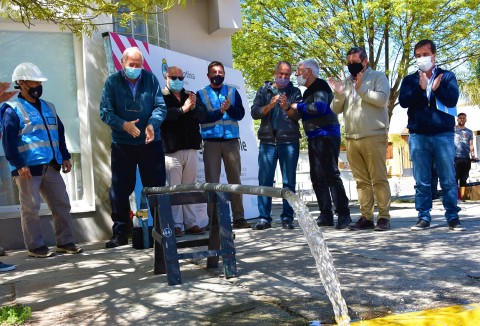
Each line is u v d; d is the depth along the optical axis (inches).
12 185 293.0
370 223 278.5
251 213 371.6
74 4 225.6
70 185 304.3
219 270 194.9
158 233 188.7
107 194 306.2
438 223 282.8
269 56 618.2
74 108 307.3
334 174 286.0
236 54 630.5
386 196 269.6
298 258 207.6
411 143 265.9
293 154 299.0
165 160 289.1
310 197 679.1
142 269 205.5
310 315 136.6
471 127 978.7
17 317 143.4
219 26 378.0
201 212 321.4
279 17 601.3
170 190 177.6
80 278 194.5
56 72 304.2
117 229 270.5
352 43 580.4
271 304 148.1
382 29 575.8
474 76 668.1
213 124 304.8
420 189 265.1
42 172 252.2
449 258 192.7
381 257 199.9
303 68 285.4
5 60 294.0
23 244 285.6
